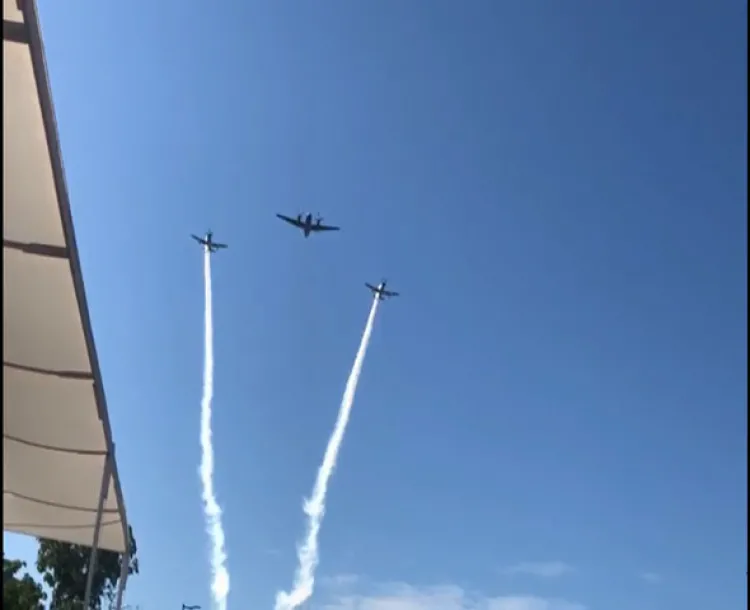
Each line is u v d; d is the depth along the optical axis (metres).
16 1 7.62
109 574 39.53
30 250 10.78
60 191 9.80
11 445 16.38
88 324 12.18
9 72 8.34
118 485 17.53
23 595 33.00
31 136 9.04
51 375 13.61
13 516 20.42
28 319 12.24
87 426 15.16
